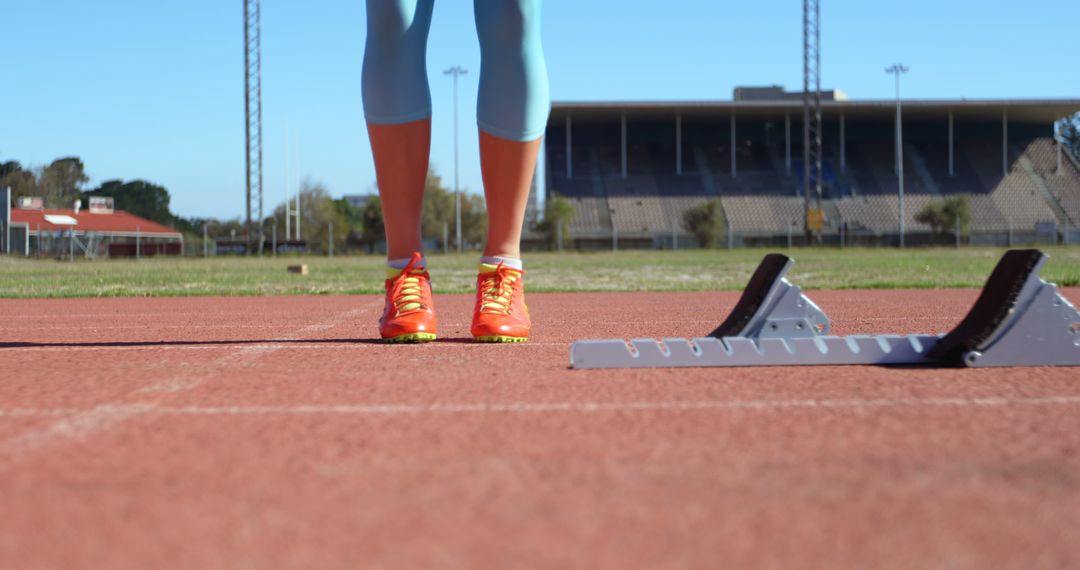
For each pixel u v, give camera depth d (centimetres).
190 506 136
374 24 368
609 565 109
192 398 234
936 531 122
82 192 5972
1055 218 4588
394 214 379
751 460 162
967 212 4372
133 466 161
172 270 2016
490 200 377
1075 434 184
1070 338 289
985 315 296
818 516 129
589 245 4469
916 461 161
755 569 108
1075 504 135
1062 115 5081
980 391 238
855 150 5159
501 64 363
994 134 5256
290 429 192
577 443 176
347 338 421
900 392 237
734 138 5119
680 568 108
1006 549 115
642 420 199
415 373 277
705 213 4406
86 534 124
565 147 5228
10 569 110
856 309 655
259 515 131
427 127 376
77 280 1411
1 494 143
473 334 379
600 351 286
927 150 5147
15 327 540
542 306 724
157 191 7231
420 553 114
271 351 352
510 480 149
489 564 110
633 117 5084
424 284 384
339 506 135
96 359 330
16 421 203
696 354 289
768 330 310
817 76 4238
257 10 3897
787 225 4553
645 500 137
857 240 4403
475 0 371
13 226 3925
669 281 1261
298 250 4247
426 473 154
